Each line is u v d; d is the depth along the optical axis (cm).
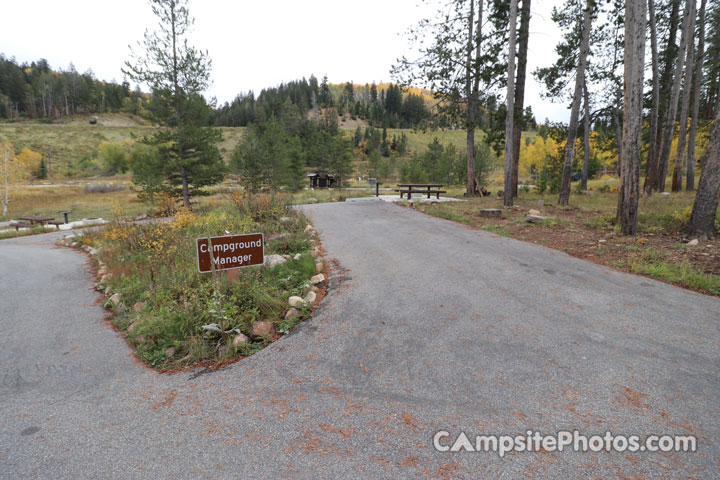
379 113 18800
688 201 1359
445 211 1353
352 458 234
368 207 1589
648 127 2577
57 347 455
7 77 14888
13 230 2191
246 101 17238
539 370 328
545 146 6725
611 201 1591
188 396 321
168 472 229
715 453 227
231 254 461
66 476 229
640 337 381
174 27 2039
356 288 568
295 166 4678
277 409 291
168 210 1950
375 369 343
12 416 304
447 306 483
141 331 457
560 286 539
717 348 355
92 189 5247
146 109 2178
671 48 2148
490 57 1734
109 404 317
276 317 464
